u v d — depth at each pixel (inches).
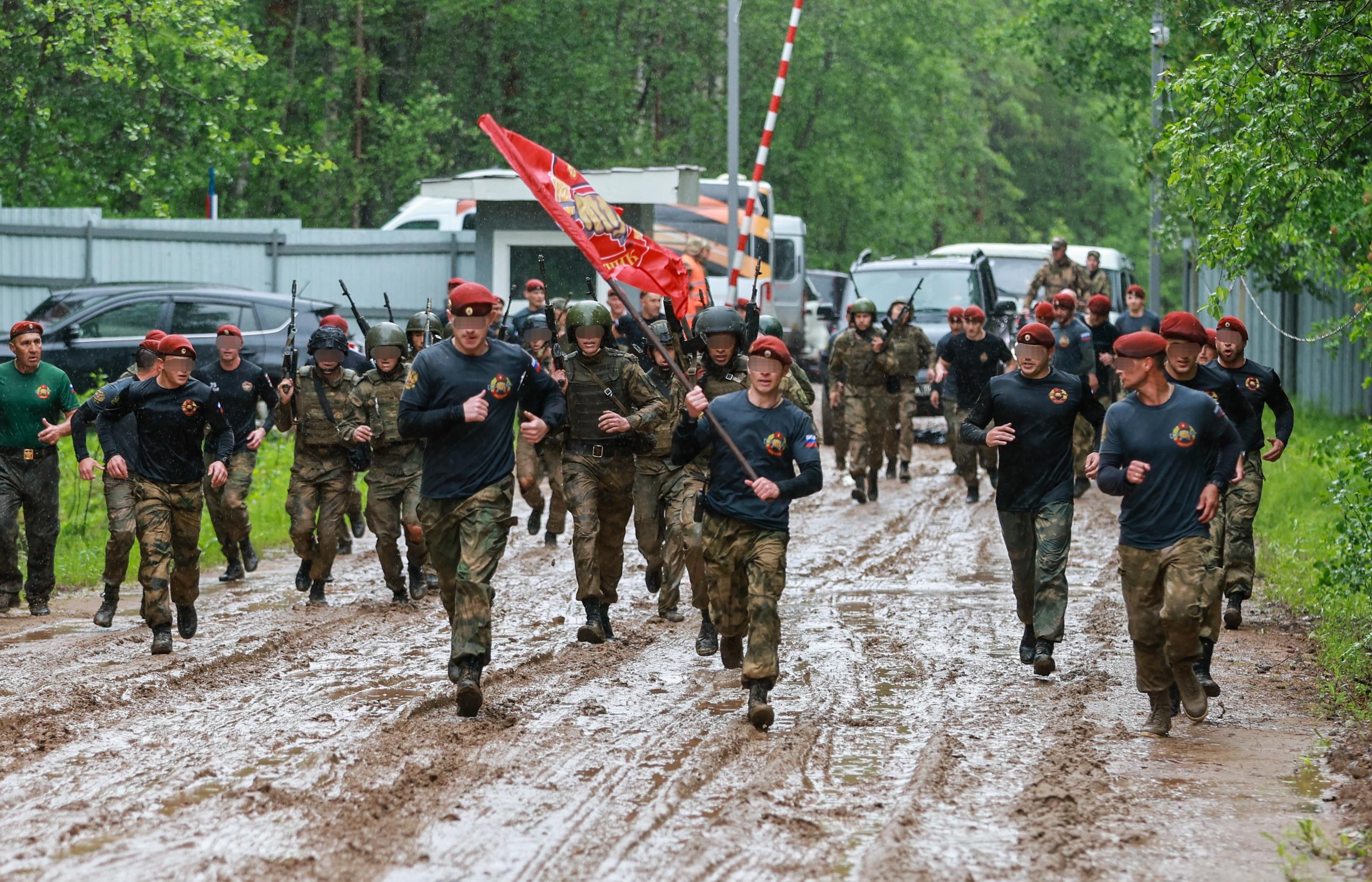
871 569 1240.8
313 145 3314.5
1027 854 553.9
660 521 995.3
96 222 2479.1
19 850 546.3
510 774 645.9
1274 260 1747.0
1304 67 1018.1
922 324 2330.2
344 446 1050.7
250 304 1958.7
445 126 3395.7
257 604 1090.7
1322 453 1095.6
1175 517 721.6
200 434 916.6
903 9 4249.5
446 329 1208.2
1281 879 534.0
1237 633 992.2
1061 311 1620.3
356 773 644.1
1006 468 863.1
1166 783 650.8
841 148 4212.6
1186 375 911.7
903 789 633.6
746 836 569.6
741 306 1546.5
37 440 1053.2
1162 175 2272.4
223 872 522.9
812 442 738.2
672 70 3873.0
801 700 796.0
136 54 2684.5
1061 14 2751.0
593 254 923.4
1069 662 899.4
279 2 3444.9
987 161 5679.1
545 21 3548.2
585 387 923.4
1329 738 723.4
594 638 924.0
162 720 740.0
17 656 897.5
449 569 781.3
